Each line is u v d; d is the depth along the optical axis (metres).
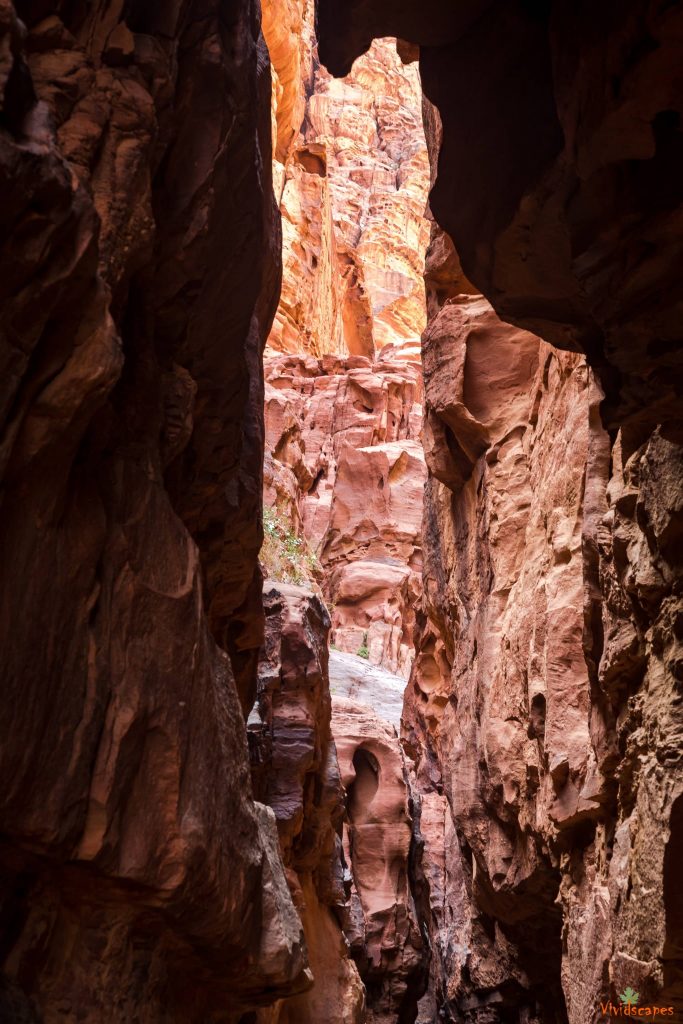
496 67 6.11
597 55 4.88
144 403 5.22
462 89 6.33
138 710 4.57
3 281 3.54
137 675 4.62
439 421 14.45
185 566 5.12
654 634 7.65
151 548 4.92
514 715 11.64
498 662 12.20
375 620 31.23
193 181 5.57
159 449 5.58
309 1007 12.46
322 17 6.43
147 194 4.61
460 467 14.39
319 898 13.77
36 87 4.25
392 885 17.69
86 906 4.71
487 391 13.39
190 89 5.54
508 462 12.88
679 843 6.99
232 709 5.89
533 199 5.59
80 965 4.70
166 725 4.79
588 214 5.50
